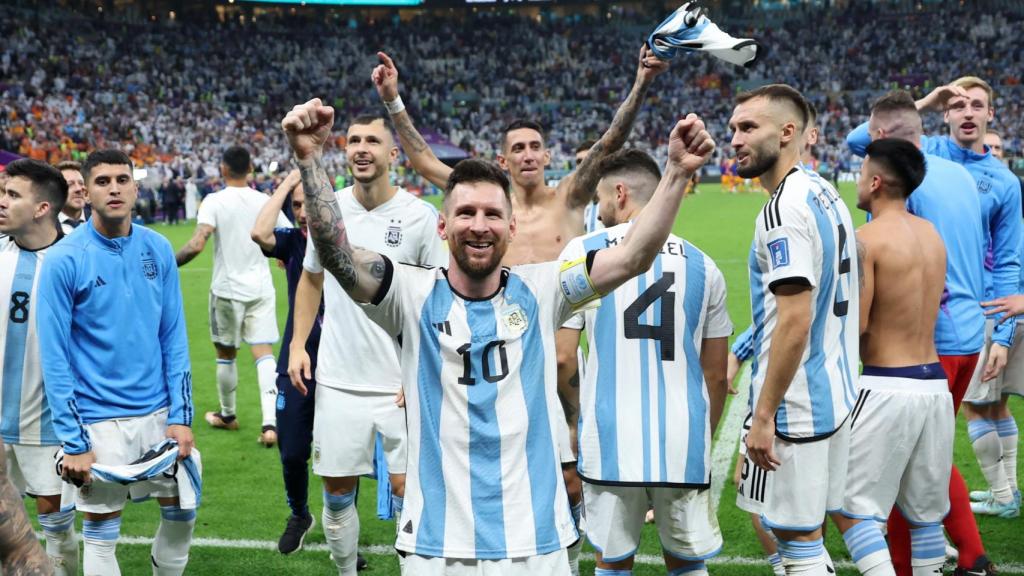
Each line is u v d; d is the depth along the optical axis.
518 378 2.96
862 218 22.83
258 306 7.76
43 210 4.46
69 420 4.04
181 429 4.34
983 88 5.24
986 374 5.24
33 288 4.38
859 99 56.03
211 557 5.23
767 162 3.83
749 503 3.91
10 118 38.34
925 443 4.08
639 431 3.83
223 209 7.58
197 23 56.91
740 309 12.88
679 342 3.87
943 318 4.80
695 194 36.44
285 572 5.04
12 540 2.15
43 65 44.66
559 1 67.50
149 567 5.08
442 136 51.41
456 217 2.88
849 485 4.09
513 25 64.88
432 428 2.96
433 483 2.95
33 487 4.42
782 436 3.76
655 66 4.54
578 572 4.80
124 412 4.25
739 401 8.31
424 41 61.88
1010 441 5.80
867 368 4.12
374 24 65.12
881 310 4.09
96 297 4.16
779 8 64.00
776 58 58.97
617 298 3.89
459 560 2.92
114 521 4.28
